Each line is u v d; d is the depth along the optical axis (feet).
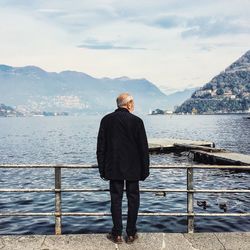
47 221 45.96
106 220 46.01
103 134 20.79
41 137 267.39
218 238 21.77
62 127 485.15
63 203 56.90
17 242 21.25
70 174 88.53
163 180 77.97
